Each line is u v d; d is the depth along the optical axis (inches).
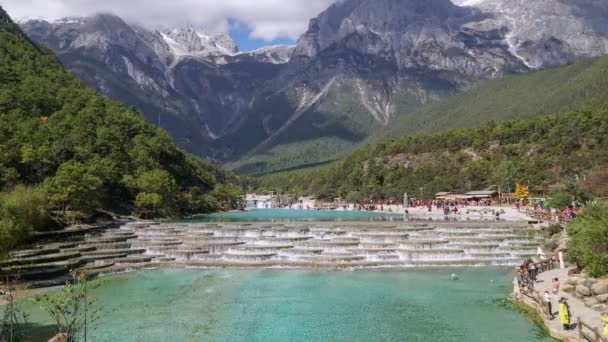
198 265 2486.5
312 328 1507.1
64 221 3356.3
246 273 2326.5
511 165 7086.6
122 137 5802.2
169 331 1482.5
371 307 1722.4
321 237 2910.9
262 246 2684.5
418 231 2881.4
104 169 4507.9
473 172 7746.1
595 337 1163.9
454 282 2087.8
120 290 2003.0
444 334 1433.3
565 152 7229.3
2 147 3735.2
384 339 1402.6
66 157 4382.4
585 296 1566.2
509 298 1803.6
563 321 1316.4
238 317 1622.8
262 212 6879.9
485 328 1475.1
